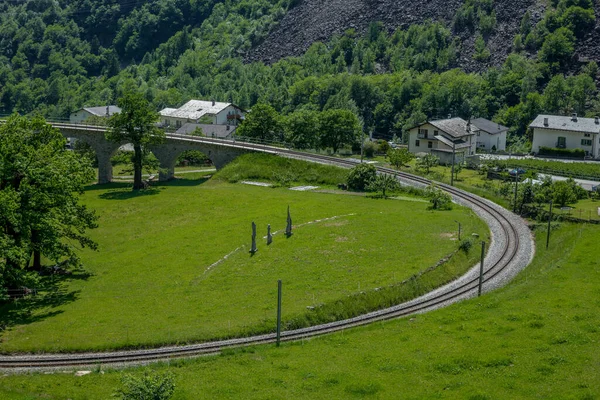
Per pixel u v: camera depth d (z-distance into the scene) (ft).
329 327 211.41
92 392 166.61
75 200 279.08
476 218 323.57
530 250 282.77
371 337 193.26
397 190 389.60
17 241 248.73
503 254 277.23
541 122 552.00
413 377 165.37
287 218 311.27
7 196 229.86
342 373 169.48
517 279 239.91
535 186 359.66
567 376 159.33
